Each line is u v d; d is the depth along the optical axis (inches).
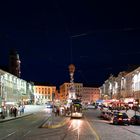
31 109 4121.6
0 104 2972.4
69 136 1105.4
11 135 1104.2
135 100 3526.1
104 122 2169.0
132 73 3961.6
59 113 2952.8
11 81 3661.4
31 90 5723.4
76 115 2583.7
